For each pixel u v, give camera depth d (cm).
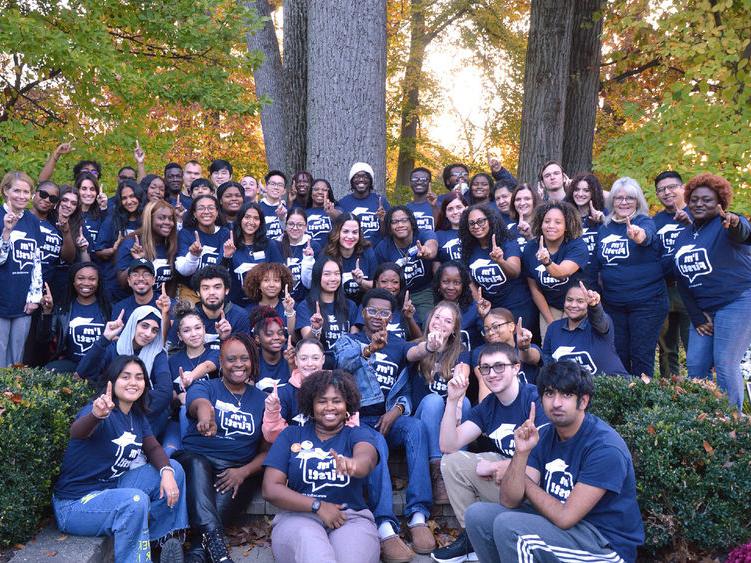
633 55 1256
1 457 421
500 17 1756
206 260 686
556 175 726
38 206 667
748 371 687
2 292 606
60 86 945
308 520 440
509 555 397
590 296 554
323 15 930
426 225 800
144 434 477
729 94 970
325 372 463
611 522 398
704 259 598
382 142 956
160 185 751
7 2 855
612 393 525
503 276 650
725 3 954
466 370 510
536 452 425
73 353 614
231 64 1000
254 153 1892
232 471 498
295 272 706
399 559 474
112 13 927
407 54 1970
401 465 557
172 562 432
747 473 443
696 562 448
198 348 568
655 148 962
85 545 436
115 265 679
